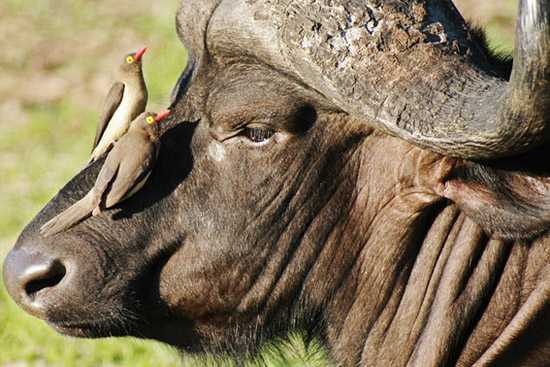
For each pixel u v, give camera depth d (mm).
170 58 58312
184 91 21953
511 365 20641
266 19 20312
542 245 20250
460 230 20781
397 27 19734
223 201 21328
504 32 53031
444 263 20922
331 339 22125
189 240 21547
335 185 21156
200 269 21594
